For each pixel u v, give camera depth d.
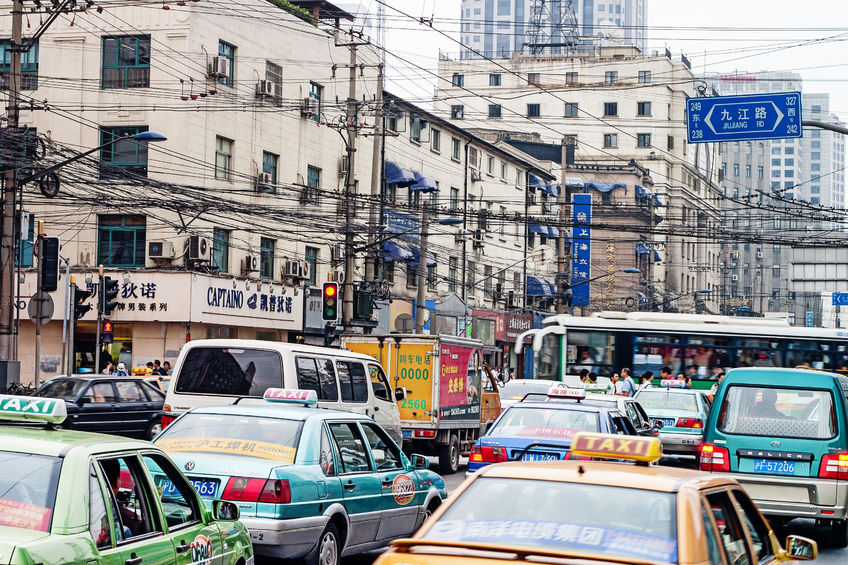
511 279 75.44
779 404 16.41
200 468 11.31
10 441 7.29
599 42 145.12
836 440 16.03
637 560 5.55
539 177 82.94
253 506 11.03
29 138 29.44
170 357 42.34
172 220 42.75
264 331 47.91
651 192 106.69
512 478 6.70
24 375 43.72
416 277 61.16
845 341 35.66
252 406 12.77
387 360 26.03
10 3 44.19
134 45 43.44
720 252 142.62
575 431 16.88
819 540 17.00
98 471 7.27
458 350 27.36
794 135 27.75
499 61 119.19
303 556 11.31
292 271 48.69
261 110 47.31
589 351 36.81
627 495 6.38
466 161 68.31
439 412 25.89
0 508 6.87
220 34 44.75
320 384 19.34
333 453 12.19
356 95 54.88
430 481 14.24
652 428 22.31
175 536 8.03
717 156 142.25
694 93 122.38
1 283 28.50
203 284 42.62
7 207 28.58
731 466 16.34
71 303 33.25
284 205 48.94
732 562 6.64
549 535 6.14
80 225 43.38
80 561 6.72
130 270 42.50
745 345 36.12
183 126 42.56
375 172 42.91
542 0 128.50
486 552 5.82
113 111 43.25
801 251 105.00
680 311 117.75
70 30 43.69
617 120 116.44
